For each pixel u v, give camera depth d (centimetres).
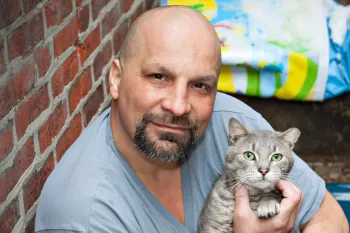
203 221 210
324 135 338
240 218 196
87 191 175
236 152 217
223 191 213
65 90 226
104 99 280
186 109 169
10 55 177
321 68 317
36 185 202
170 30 169
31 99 194
